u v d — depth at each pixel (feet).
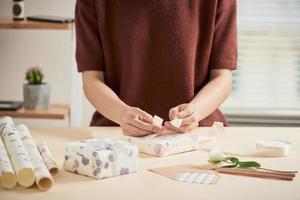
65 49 9.59
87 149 4.02
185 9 6.07
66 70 9.63
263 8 9.55
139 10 6.03
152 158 4.52
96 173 3.95
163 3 6.02
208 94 5.80
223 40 6.20
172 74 6.15
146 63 6.15
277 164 4.36
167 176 4.00
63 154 4.63
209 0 6.07
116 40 6.13
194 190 3.69
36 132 5.42
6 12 9.52
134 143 4.72
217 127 5.15
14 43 9.59
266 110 9.75
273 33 9.59
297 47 9.62
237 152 4.68
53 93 9.71
